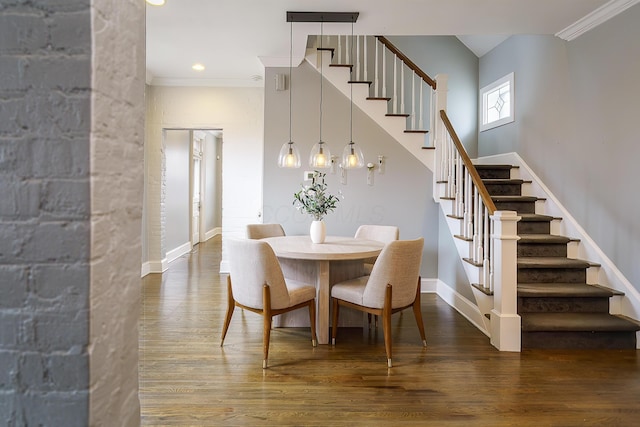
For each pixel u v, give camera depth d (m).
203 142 8.89
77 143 0.73
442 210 4.50
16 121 0.74
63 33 0.73
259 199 5.51
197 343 3.05
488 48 5.51
